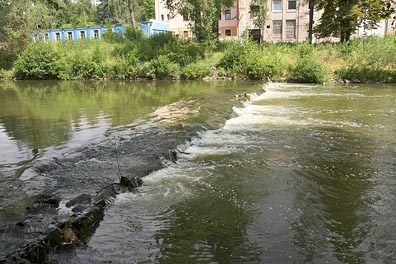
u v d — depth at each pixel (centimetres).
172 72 3225
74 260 493
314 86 2572
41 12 4350
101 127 1251
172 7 3647
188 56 3300
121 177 738
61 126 1283
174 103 1706
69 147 1005
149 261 498
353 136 1159
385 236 563
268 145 1058
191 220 616
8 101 1930
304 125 1309
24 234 516
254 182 783
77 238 544
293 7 4772
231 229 587
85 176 766
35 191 687
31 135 1157
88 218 586
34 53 3500
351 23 3231
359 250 527
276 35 4906
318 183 779
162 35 3762
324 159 934
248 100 1852
